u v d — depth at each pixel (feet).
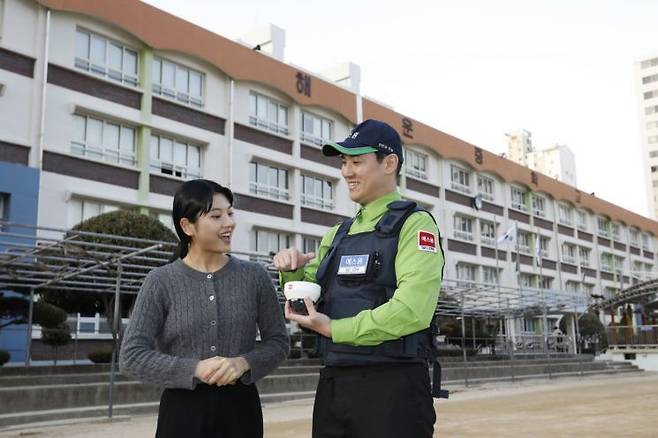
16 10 55.47
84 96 60.13
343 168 9.23
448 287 62.80
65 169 57.67
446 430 28.32
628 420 31.71
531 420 32.04
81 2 59.72
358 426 8.23
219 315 9.03
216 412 8.66
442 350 82.84
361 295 8.34
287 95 82.58
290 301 8.11
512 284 122.31
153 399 37.01
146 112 65.26
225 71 73.92
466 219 116.16
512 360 77.51
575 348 113.91
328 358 8.57
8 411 31.12
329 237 9.77
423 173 107.86
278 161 79.87
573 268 144.46
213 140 72.38
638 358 97.71
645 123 313.94
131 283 43.29
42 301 48.06
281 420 32.32
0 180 51.85
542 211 138.41
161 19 67.51
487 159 120.78
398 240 8.39
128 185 63.00
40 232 54.39
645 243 181.98
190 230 9.12
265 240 77.66
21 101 54.70
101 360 54.03
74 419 31.48
